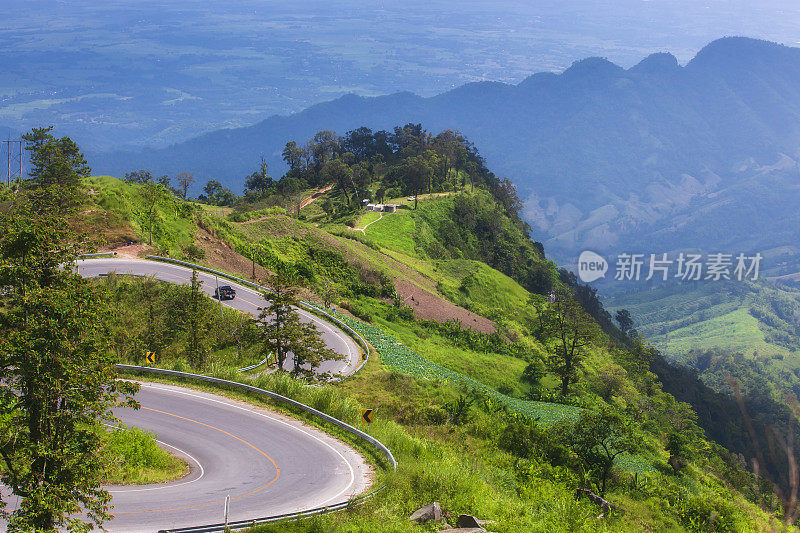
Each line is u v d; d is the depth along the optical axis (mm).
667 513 40688
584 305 189625
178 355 53750
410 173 196250
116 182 89188
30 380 18281
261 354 58781
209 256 85812
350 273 107625
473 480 29500
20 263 19172
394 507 24891
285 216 117062
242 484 28875
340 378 54281
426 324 96000
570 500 31109
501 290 144750
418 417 47000
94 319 19906
